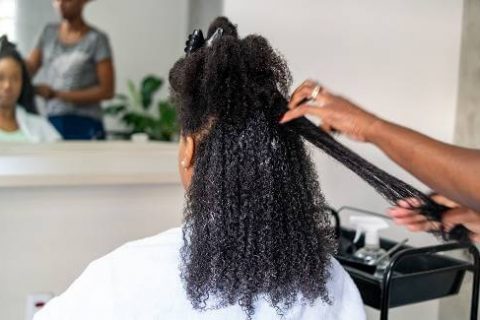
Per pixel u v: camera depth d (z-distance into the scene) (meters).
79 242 1.76
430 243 2.04
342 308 0.81
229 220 0.70
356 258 1.56
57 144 2.09
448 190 0.64
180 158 0.77
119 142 2.19
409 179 1.93
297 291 0.73
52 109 2.41
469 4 2.06
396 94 2.04
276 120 0.72
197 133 0.73
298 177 0.74
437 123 2.12
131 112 2.64
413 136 0.66
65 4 2.51
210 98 0.71
